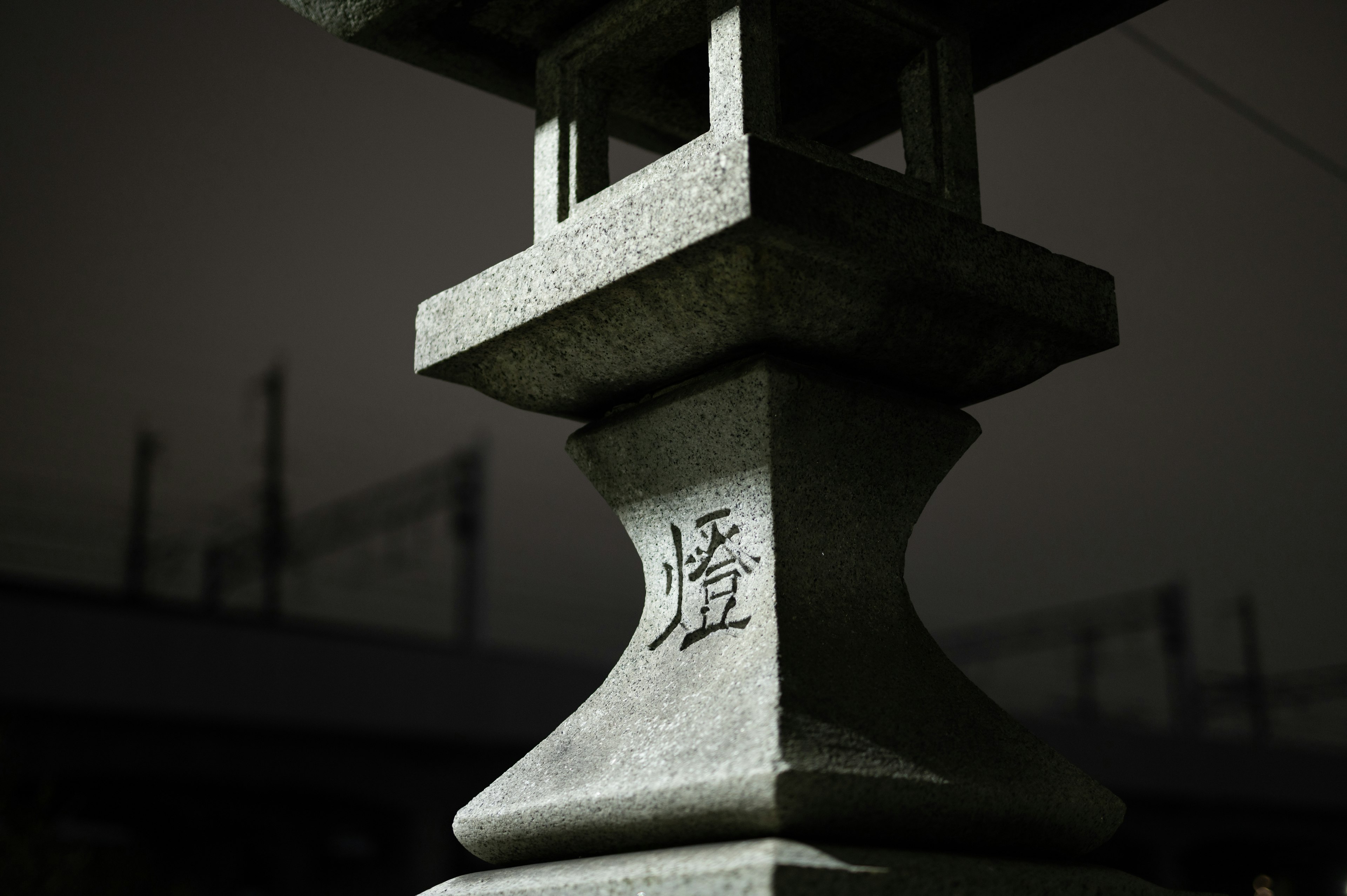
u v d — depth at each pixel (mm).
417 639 10664
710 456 1633
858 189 1438
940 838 1441
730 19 1557
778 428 1556
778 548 1556
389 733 10352
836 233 1398
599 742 1587
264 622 9914
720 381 1575
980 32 1930
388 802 10750
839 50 1821
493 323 1671
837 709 1430
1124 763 14219
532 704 11164
